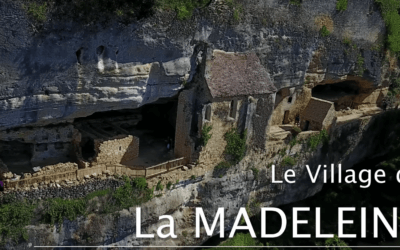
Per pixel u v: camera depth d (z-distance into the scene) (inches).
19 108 732.0
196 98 957.8
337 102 1444.4
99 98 816.9
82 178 853.2
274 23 1010.7
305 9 1061.8
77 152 912.3
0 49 662.5
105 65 784.3
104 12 727.7
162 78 887.7
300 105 1262.3
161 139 1123.3
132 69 821.9
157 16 791.7
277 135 1136.2
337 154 1304.1
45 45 698.8
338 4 1123.9
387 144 1412.4
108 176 882.8
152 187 925.2
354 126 1321.4
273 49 1045.2
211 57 923.4
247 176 1080.8
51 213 811.4
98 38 748.0
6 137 831.7
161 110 1205.1
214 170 1018.7
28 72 705.0
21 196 790.5
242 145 1027.3
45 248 820.6
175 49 855.7
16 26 660.1
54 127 882.1
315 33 1114.7
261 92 987.3
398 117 1424.7
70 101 786.2
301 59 1130.0
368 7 1209.4
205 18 872.3
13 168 855.7
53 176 816.3
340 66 1241.4
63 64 734.5
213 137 978.1
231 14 914.1
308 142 1191.6
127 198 895.7
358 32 1221.7
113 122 1069.8
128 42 786.2
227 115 977.5
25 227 793.6
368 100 1446.9
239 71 971.3
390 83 1460.4
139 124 1195.9
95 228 866.1
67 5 689.0
